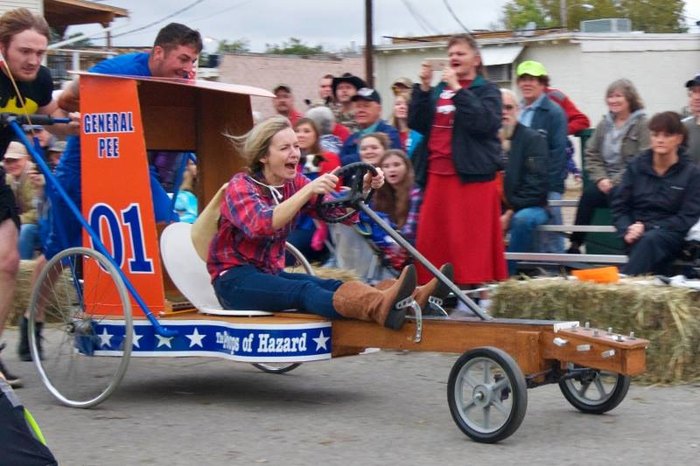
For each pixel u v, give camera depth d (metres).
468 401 8.16
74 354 9.62
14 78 9.62
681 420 8.63
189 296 9.48
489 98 11.45
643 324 9.95
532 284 10.70
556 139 13.84
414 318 8.54
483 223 11.64
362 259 12.16
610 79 47.12
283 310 9.20
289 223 9.37
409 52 51.03
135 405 9.36
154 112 10.73
